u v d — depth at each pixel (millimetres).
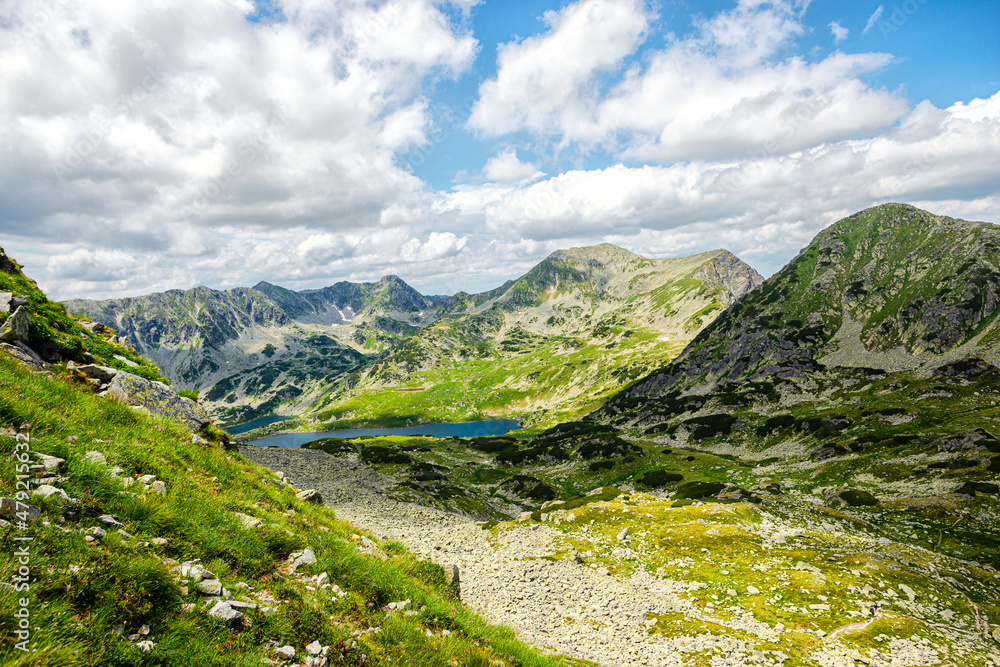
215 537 12023
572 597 38781
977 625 39500
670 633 34781
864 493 100062
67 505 9602
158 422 18875
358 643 10953
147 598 8711
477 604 33906
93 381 21453
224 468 18422
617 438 187500
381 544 22312
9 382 13656
